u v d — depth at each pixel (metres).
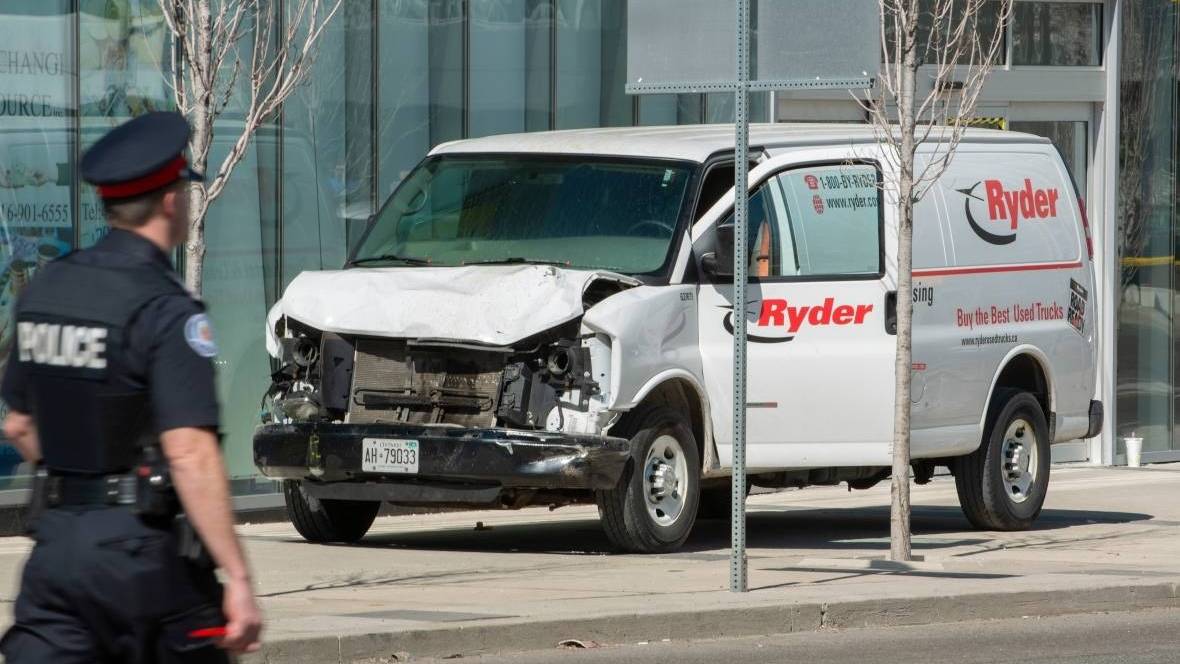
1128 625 24.97
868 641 23.23
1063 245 36.06
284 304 29.70
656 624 22.89
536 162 31.20
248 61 35.06
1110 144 49.66
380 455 28.44
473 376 28.45
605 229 29.89
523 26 40.00
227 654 11.41
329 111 36.91
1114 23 49.34
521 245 30.16
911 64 28.20
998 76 47.50
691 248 29.62
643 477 29.08
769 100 43.97
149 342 11.26
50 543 11.30
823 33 24.80
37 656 11.29
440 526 35.34
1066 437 36.31
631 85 25.97
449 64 38.88
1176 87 50.72
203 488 11.09
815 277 30.86
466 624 21.50
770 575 27.25
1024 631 24.28
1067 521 37.69
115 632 11.30
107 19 33.91
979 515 34.75
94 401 11.28
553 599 24.19
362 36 37.34
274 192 36.12
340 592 24.91
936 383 32.66
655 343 28.64
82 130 33.66
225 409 35.59
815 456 30.94
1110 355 49.72
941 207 33.25
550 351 28.11
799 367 30.61
